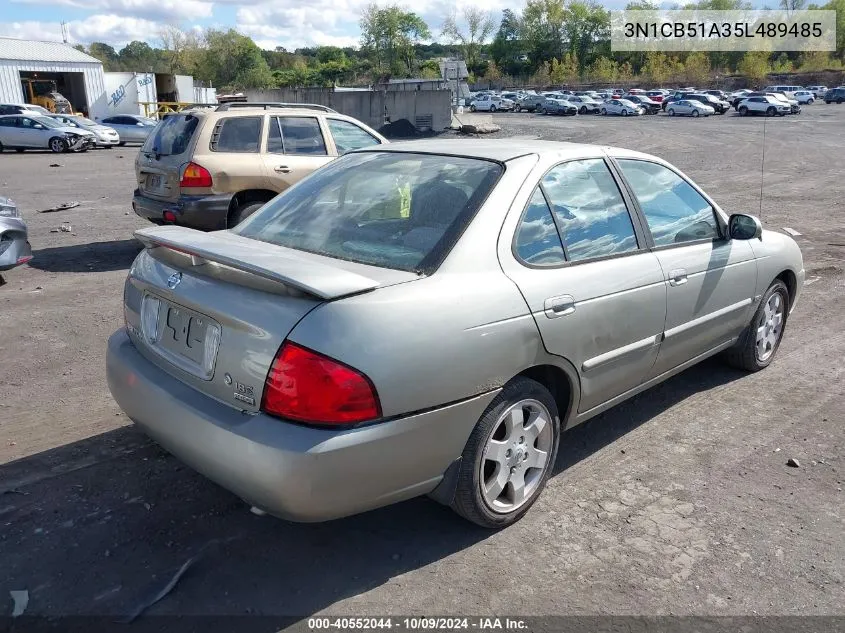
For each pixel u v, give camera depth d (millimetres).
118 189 16781
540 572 2975
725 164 22766
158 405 2914
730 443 4168
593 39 116125
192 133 7840
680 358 4258
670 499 3553
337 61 121312
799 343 5988
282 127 8344
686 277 4059
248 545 3104
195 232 3260
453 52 121688
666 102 64750
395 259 2996
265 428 2529
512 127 44938
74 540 3094
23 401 4539
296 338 2508
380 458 2609
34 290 7250
